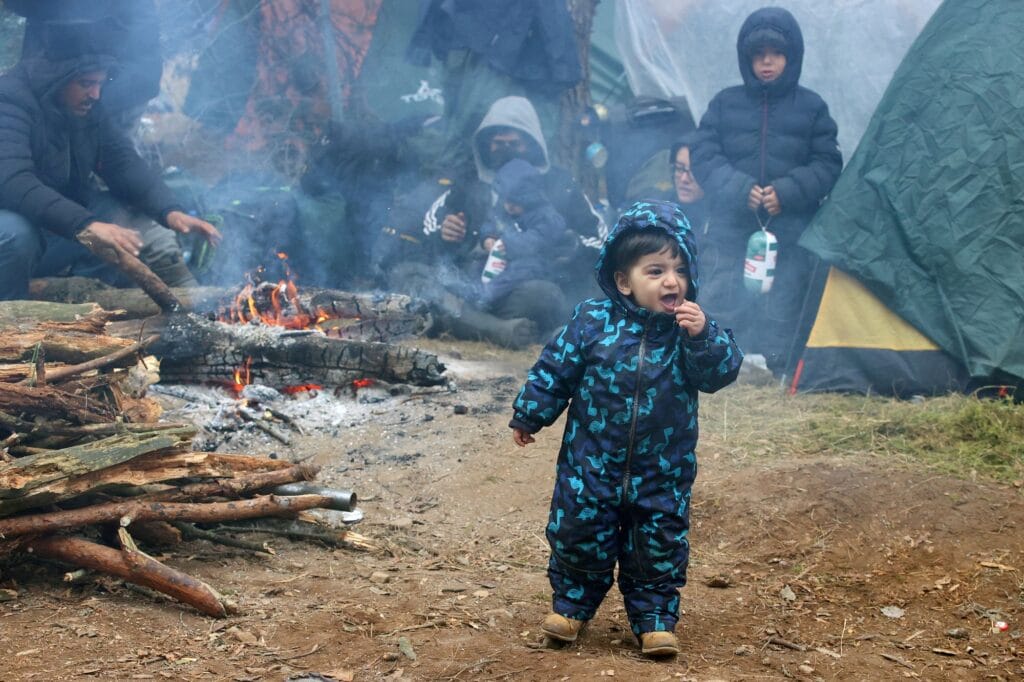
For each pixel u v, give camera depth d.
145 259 6.84
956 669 3.30
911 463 5.14
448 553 4.23
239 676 2.96
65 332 4.71
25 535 3.57
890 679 3.19
